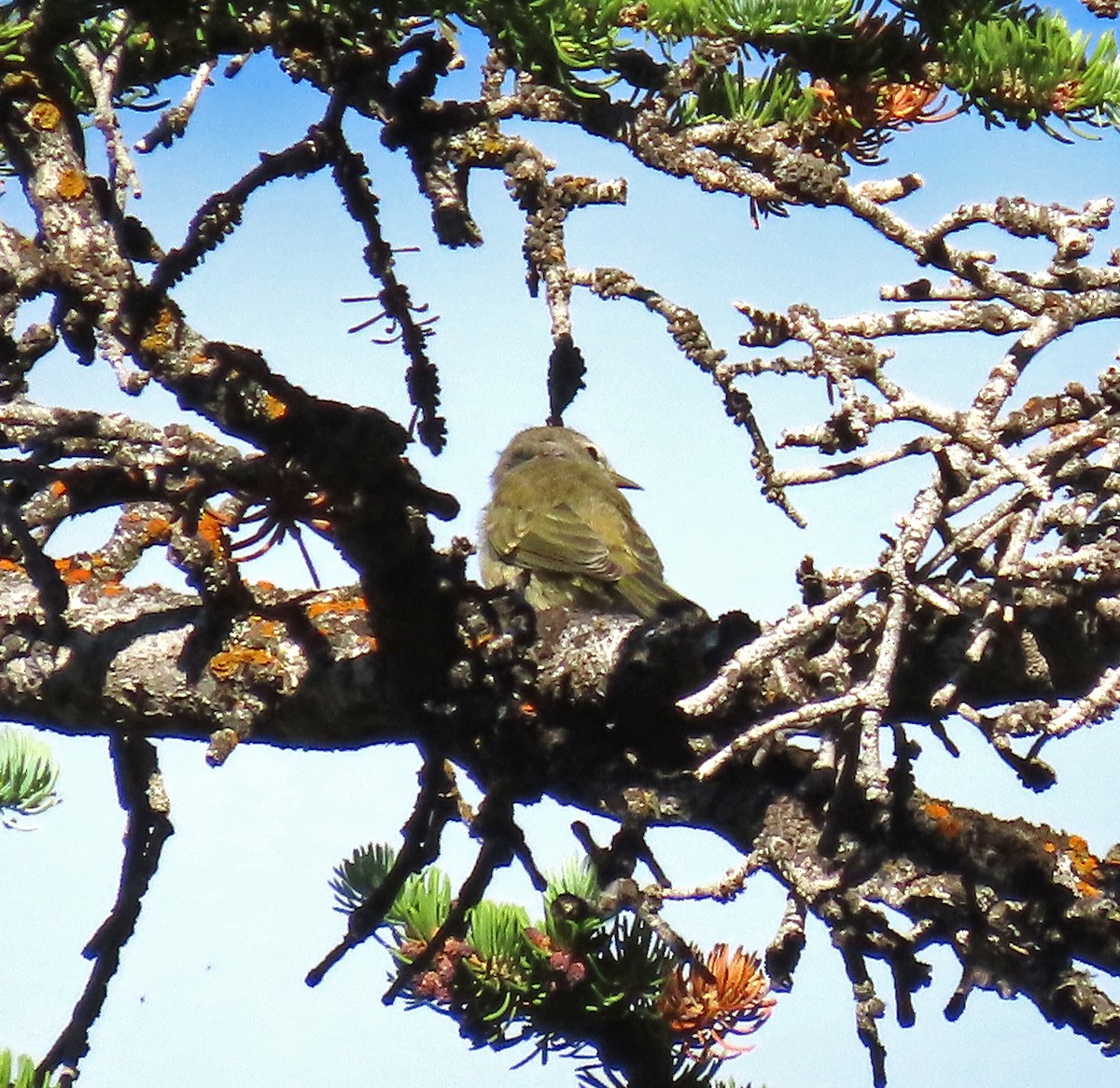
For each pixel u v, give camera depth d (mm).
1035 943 7520
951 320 7035
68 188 6945
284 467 7176
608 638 8344
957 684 7047
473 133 6738
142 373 6660
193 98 7613
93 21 7652
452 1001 8555
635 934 8555
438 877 8984
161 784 8820
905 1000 6879
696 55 7574
